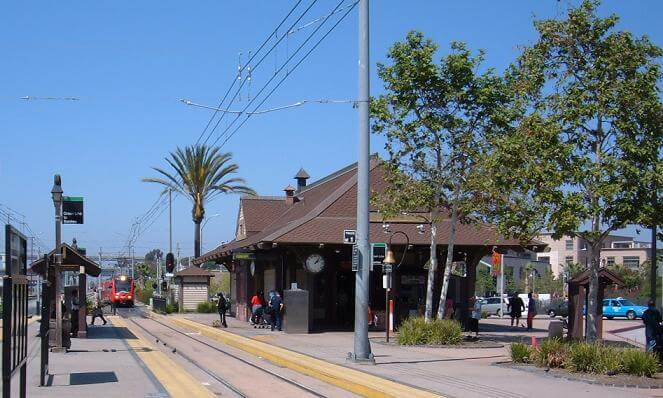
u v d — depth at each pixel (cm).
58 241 2141
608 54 1831
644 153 1720
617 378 1566
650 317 1825
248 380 1653
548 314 5709
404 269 3403
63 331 2225
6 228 991
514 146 1802
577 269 7575
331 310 3553
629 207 1712
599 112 1781
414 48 2542
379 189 3384
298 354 2128
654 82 1781
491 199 2445
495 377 1608
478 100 2505
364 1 1914
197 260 5259
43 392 1380
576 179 1745
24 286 1130
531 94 1912
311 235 3081
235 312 4712
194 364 1978
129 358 2042
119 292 7444
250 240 3925
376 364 1875
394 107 2575
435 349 2317
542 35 1894
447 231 3212
